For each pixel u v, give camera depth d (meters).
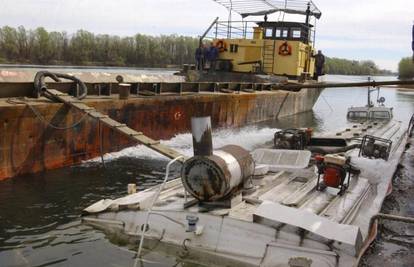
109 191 9.53
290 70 26.03
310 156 9.52
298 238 5.77
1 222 7.51
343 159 7.72
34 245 6.64
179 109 15.97
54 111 10.92
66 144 11.36
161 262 6.06
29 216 7.84
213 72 25.08
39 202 8.60
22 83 11.59
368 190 8.16
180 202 7.05
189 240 6.34
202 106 17.38
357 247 5.58
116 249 6.45
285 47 25.94
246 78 25.45
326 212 6.71
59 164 11.23
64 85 12.72
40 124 10.56
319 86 13.52
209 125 6.60
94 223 7.23
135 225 6.86
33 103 10.64
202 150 6.58
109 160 12.20
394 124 19.03
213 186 6.52
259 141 17.16
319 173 7.89
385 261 5.84
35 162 10.58
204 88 19.28
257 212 6.06
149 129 14.52
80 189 9.57
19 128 10.05
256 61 26.22
